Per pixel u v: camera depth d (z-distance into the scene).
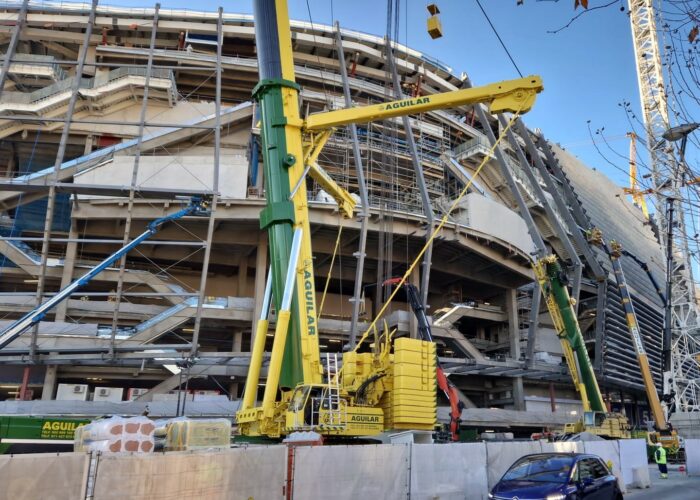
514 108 22.88
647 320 83.75
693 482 23.47
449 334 54.38
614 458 19.95
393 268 60.31
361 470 12.00
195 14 61.06
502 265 58.53
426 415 20.56
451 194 69.44
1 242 46.78
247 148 56.47
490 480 15.15
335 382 19.20
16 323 28.55
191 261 56.56
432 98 23.03
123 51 58.06
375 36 67.38
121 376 48.53
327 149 59.34
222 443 13.43
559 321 40.81
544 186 77.50
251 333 49.16
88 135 54.56
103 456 8.27
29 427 20.66
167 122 56.12
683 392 53.12
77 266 47.03
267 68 22.62
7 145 55.88
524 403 60.84
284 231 20.70
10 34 58.28
